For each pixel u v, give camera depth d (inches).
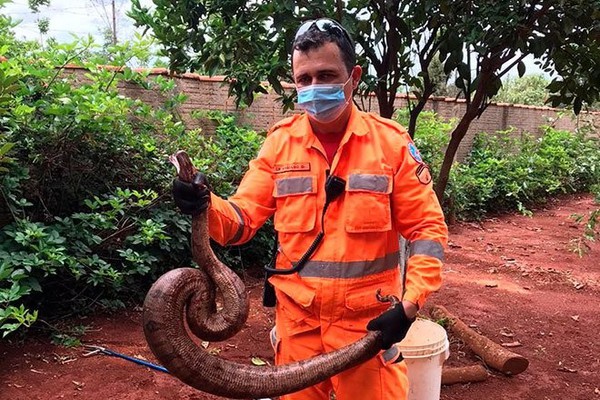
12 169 192.7
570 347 211.3
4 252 177.6
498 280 294.7
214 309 90.4
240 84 170.4
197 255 88.6
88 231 210.7
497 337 217.2
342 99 91.4
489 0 156.0
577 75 185.2
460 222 442.9
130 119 270.8
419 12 167.6
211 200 91.4
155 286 84.1
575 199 592.4
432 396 141.4
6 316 159.8
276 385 86.9
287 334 98.8
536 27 165.5
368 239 93.2
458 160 537.3
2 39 226.7
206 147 267.7
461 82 178.5
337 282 93.0
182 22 171.3
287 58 168.7
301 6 160.1
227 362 87.7
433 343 138.8
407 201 93.5
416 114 190.2
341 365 87.2
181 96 281.6
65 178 217.2
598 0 156.9
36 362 173.8
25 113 198.7
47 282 203.0
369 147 94.3
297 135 97.3
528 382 181.5
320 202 94.8
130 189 237.0
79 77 256.7
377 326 85.7
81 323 205.0
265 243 281.1
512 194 491.5
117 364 175.9
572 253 358.3
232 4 162.4
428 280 88.1
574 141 642.8
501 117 600.4
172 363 83.9
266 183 99.2
